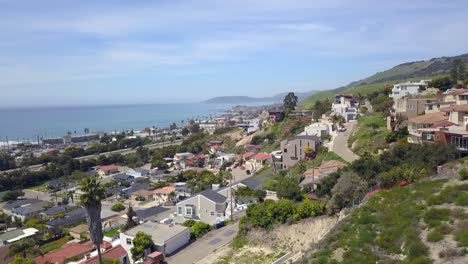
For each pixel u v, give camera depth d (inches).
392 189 1497.3
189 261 1888.5
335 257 1157.7
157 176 5068.9
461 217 1083.3
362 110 4434.1
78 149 7391.7
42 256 2242.9
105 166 5974.4
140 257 1977.1
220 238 2150.6
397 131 2696.9
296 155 3585.1
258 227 1979.6
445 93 3225.9
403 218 1213.1
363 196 1772.9
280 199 2268.7
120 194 4370.1
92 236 1668.3
